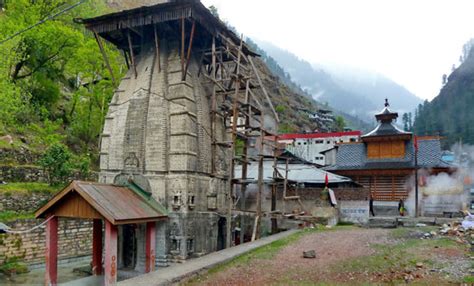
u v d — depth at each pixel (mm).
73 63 42438
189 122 25109
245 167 30469
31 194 27531
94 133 44375
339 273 14547
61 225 27203
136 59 29250
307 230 26750
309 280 13734
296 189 33531
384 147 46031
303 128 125125
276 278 14156
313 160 84688
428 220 29719
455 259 15781
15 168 29078
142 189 24125
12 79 37625
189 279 14398
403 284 12688
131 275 22703
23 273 22938
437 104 175375
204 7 25125
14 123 35688
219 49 30062
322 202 33344
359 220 32688
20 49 38094
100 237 23031
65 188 19047
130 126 25844
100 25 27562
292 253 18469
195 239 24484
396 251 17875
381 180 44625
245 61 32781
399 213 39250
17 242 24141
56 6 45594
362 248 19125
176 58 27156
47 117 40625
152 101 25828
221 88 28047
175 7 24797
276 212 28688
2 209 25406
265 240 22547
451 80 186375
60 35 39750
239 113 31297
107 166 26250
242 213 29141
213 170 27016
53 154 31219
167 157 24797
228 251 18938
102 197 19531
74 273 23531
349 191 33969
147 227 22250
